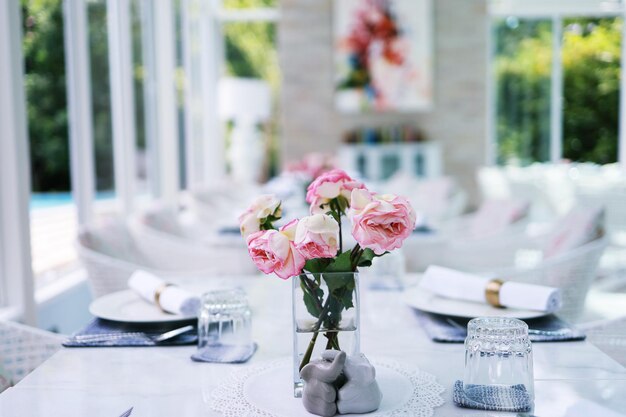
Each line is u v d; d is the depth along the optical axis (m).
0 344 1.79
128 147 5.28
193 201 5.21
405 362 1.47
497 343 1.22
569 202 7.68
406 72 9.27
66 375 1.40
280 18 9.32
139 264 3.03
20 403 1.25
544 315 1.77
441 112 9.34
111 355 1.54
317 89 9.38
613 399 1.24
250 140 9.66
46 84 3.79
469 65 9.23
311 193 1.31
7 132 2.92
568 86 8.77
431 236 3.50
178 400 1.25
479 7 9.13
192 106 8.49
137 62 5.93
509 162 9.26
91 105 4.54
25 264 2.99
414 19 9.21
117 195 5.11
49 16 3.85
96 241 2.72
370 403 1.17
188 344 1.61
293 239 1.18
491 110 9.29
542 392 1.27
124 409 1.21
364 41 9.25
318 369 1.16
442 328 1.70
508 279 2.53
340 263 1.23
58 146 3.94
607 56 8.41
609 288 2.59
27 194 3.02
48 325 3.55
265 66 10.23
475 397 1.21
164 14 6.80
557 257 2.60
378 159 9.23
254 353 1.54
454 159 9.35
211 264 3.37
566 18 8.78
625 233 5.46
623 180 5.71
